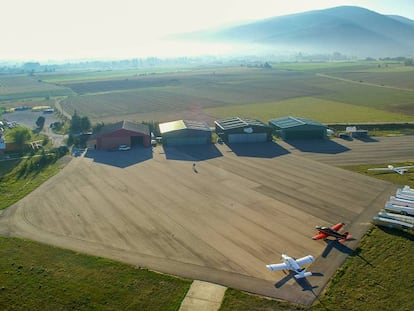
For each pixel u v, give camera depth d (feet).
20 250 130.11
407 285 107.65
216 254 126.11
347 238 134.51
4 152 263.29
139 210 161.79
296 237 136.87
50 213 160.45
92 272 116.47
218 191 182.60
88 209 163.84
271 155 246.47
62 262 122.21
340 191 181.16
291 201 169.68
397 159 233.14
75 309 99.76
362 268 116.67
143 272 116.16
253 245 131.64
